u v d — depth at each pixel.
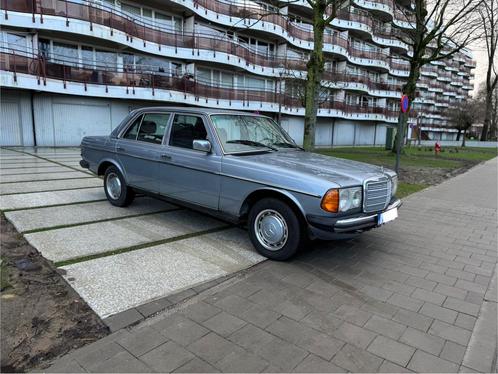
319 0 10.30
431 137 69.19
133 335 2.68
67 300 3.09
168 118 5.29
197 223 5.48
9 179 8.36
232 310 3.09
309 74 10.73
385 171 4.59
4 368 2.29
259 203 4.21
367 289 3.61
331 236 3.80
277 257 4.15
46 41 19.09
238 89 26.78
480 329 2.97
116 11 20.39
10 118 18.64
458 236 5.60
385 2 37.47
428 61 18.12
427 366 2.49
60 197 6.73
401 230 5.83
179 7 23.33
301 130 34.59
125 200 6.04
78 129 20.78
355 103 41.62
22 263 3.76
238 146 4.73
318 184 3.73
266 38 30.09
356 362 2.49
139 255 4.14
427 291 3.63
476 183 11.51
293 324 2.92
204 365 2.39
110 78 20.30
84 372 2.29
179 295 3.29
